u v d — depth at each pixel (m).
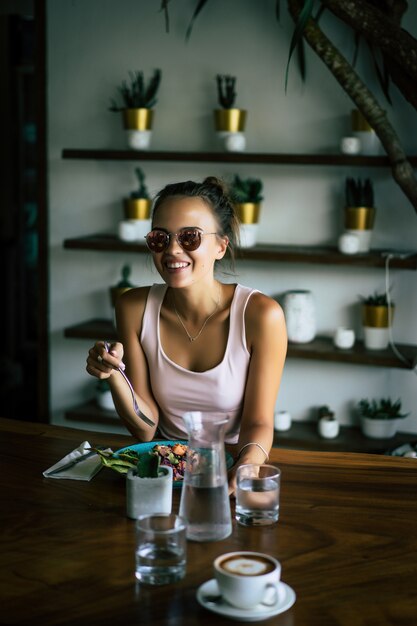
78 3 3.94
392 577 1.43
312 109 3.63
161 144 3.90
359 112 3.44
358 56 3.50
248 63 3.69
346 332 3.52
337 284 3.71
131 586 1.39
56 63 4.02
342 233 3.67
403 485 1.84
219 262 2.33
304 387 3.80
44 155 4.10
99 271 4.10
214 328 2.21
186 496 1.56
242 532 1.59
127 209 3.86
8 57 5.79
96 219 4.08
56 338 4.23
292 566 1.46
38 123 4.08
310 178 3.69
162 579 1.39
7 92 5.85
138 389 2.30
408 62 3.16
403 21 3.43
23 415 4.96
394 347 3.47
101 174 4.03
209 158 3.58
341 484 1.84
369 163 3.34
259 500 1.62
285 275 3.77
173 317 2.23
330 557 1.49
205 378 2.20
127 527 1.62
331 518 1.66
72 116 4.04
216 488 1.55
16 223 5.98
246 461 1.85
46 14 4.00
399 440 3.54
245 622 1.28
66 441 2.12
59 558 1.49
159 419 2.37
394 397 3.67
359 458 2.01
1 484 1.83
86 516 1.67
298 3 3.37
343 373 3.73
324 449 3.51
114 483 1.84
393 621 1.29
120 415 2.16
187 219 2.04
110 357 1.92
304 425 3.77
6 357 6.03
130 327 2.28
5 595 1.37
